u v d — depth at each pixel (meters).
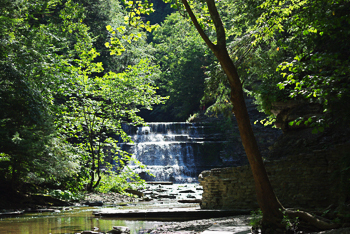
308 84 7.39
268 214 6.90
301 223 6.68
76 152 19.92
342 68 7.21
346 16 7.81
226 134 42.75
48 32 18.25
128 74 22.06
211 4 7.63
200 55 49.06
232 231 6.77
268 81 13.31
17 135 13.24
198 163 40.06
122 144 39.62
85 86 20.72
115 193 21.88
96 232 8.07
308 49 11.60
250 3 11.74
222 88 12.08
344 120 9.06
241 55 10.83
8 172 15.74
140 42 44.84
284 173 10.27
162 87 54.97
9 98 14.07
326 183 9.22
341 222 6.58
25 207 14.51
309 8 8.42
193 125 43.84
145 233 8.01
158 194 24.09
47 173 15.51
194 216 11.16
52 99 19.38
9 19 14.98
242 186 11.28
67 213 13.15
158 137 41.69
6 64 14.03
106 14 38.25
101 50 40.81
